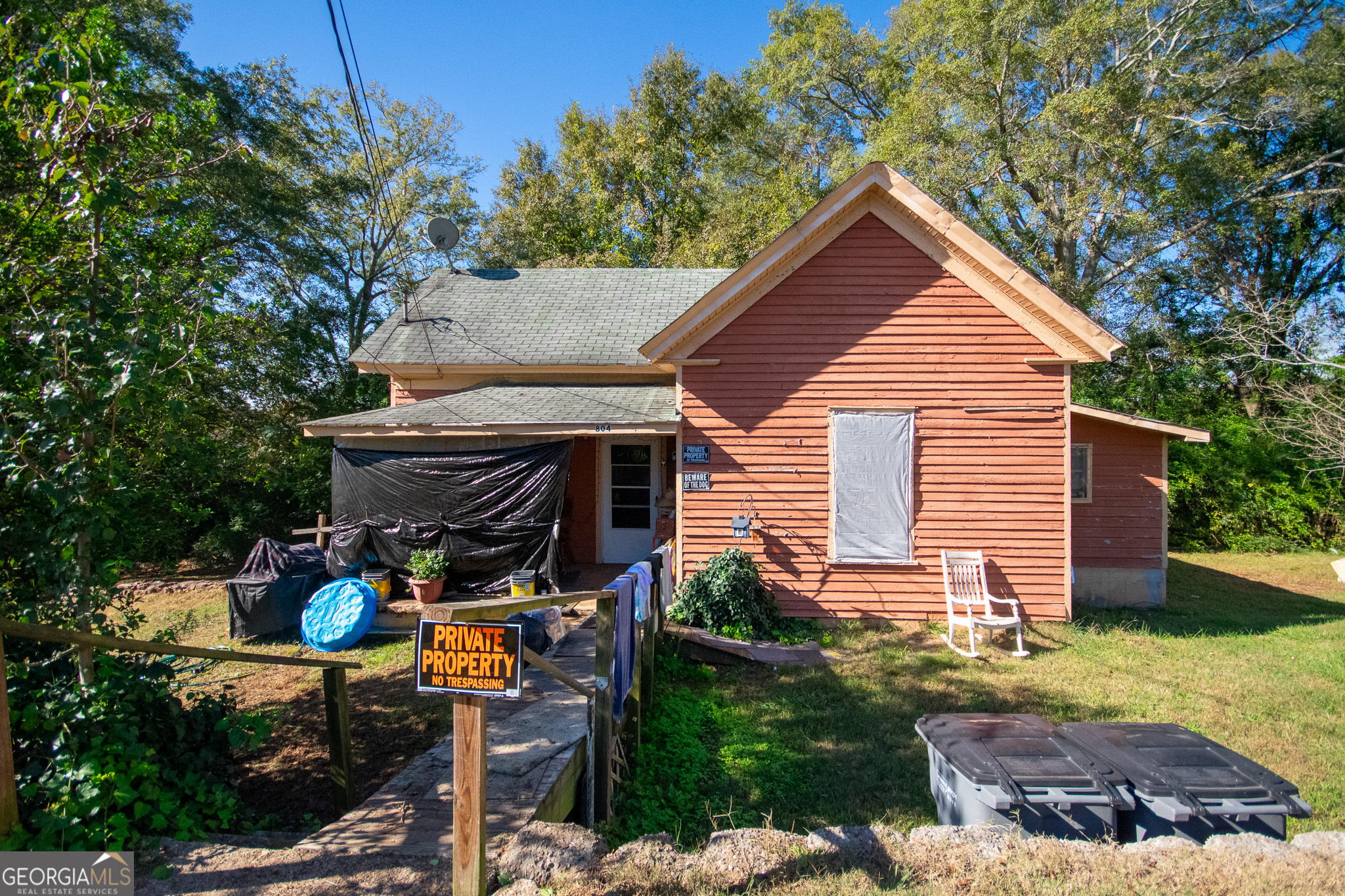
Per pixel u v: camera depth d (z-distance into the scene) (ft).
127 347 12.11
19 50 14.12
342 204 73.05
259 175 57.72
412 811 12.89
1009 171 74.49
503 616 10.93
